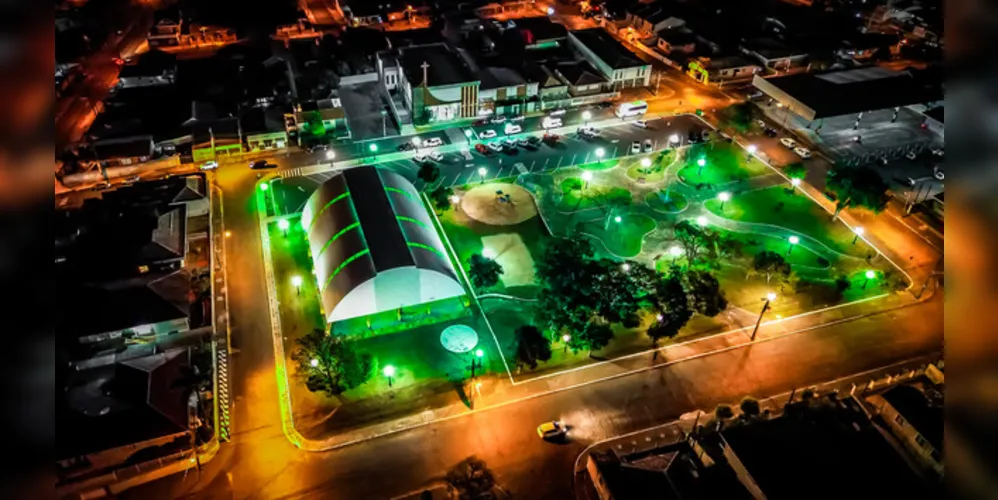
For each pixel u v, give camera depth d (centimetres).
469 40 14925
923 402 6788
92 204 9450
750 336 8194
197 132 11319
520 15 17538
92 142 10938
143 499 6278
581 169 11375
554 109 13225
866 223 10175
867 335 8256
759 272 8944
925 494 5909
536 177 11138
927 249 9694
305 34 15925
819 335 8238
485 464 6700
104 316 7625
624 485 6050
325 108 12094
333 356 7288
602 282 8169
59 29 14312
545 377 7631
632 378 7650
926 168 11550
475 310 8481
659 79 14100
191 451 6606
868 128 12775
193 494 6344
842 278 9031
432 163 11400
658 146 12119
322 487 6456
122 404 6650
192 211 9788
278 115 11931
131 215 9069
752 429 6488
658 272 8838
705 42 15538
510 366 7756
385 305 8019
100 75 13638
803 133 12569
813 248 9631
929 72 13750
